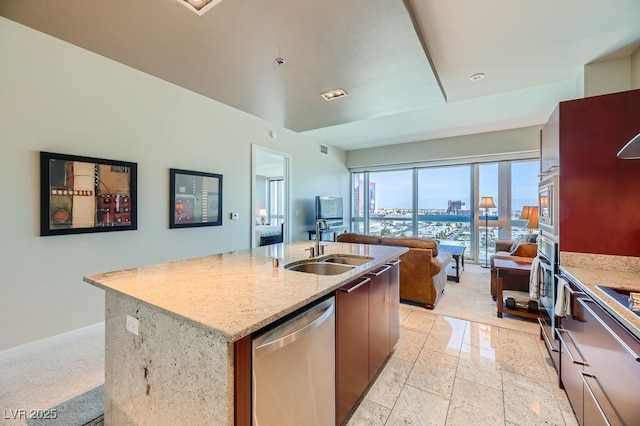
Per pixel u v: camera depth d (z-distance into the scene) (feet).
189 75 6.79
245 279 5.04
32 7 4.36
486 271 17.88
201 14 4.57
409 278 11.59
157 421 3.92
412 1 5.39
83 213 8.84
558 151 6.60
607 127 6.11
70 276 8.70
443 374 6.98
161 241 11.09
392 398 6.12
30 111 7.80
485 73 8.38
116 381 4.59
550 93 12.23
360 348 5.85
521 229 18.94
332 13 4.61
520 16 5.90
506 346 8.32
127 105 9.95
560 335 6.31
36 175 7.94
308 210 20.25
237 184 14.35
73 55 8.60
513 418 5.52
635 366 3.36
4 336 7.54
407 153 22.22
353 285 5.50
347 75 6.80
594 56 7.49
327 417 4.72
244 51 5.76
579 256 6.33
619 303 4.08
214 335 3.11
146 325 4.04
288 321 3.92
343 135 19.79
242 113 14.75
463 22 6.06
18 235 7.70
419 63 6.29
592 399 4.53
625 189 5.98
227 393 3.13
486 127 17.70
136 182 10.16
